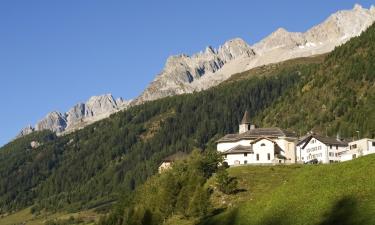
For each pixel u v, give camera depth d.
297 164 198.12
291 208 131.12
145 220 164.00
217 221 145.88
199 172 195.12
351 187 127.25
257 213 137.88
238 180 178.75
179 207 163.75
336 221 114.88
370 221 108.06
